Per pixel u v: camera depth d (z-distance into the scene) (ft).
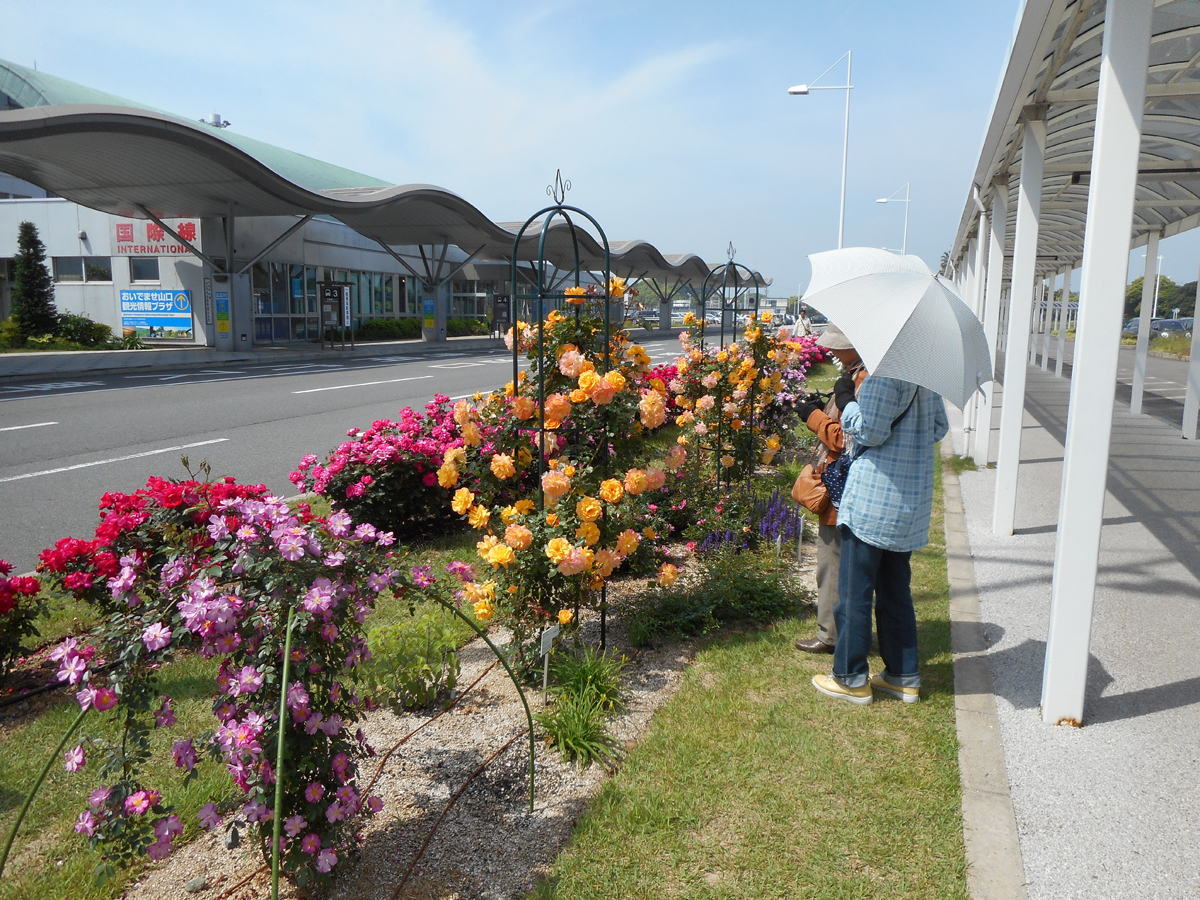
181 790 9.33
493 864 8.20
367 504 18.28
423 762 10.05
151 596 7.82
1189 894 7.67
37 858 8.31
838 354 12.07
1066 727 10.72
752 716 11.03
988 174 25.16
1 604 11.25
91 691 6.69
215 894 7.82
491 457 13.04
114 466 26.61
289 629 6.56
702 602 14.34
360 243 108.88
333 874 7.97
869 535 10.73
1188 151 23.84
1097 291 9.91
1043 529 20.26
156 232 82.17
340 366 70.23
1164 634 13.74
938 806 9.04
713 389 21.61
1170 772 9.64
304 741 7.36
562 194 12.51
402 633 11.82
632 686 12.01
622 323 14.47
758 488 22.80
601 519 12.10
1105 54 9.61
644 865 8.10
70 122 46.11
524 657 12.06
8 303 92.89
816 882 7.88
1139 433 36.27
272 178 62.95
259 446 30.73
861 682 11.38
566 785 9.59
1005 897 7.68
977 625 14.28
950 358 9.95
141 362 64.08
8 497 22.49
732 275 23.25
